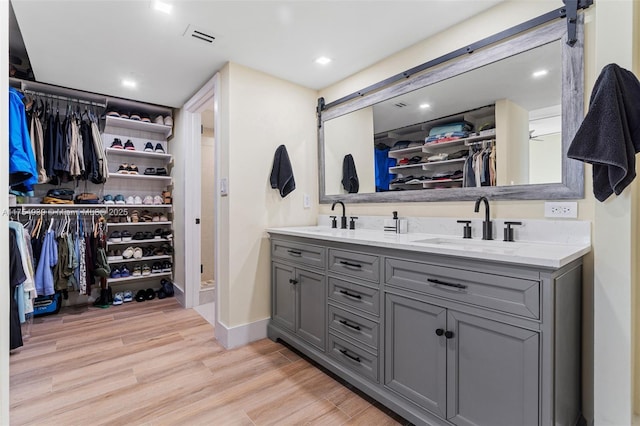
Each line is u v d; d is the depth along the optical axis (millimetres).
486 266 1303
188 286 3439
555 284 1163
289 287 2414
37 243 2945
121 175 3576
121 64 2492
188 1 1744
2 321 992
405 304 1599
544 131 1637
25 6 1764
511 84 1754
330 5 1789
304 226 2893
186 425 1574
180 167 3617
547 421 1149
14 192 2125
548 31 1614
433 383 1479
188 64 2496
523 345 1202
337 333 1984
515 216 1747
